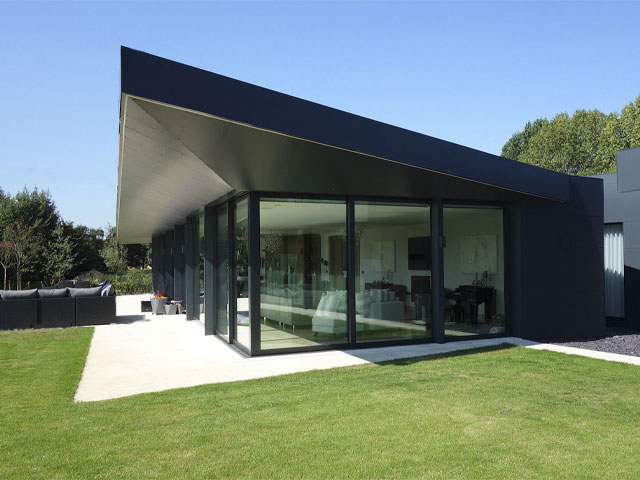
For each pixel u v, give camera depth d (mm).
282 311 8086
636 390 5574
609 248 12180
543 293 9391
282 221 8070
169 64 4941
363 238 8602
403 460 3572
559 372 6492
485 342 8984
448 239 9117
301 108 5980
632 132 32938
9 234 30188
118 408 4996
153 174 8250
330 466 3477
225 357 7934
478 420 4477
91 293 12320
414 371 6598
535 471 3383
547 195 9109
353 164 6953
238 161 6406
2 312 11562
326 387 5766
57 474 3363
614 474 3332
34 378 6461
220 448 3832
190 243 13164
